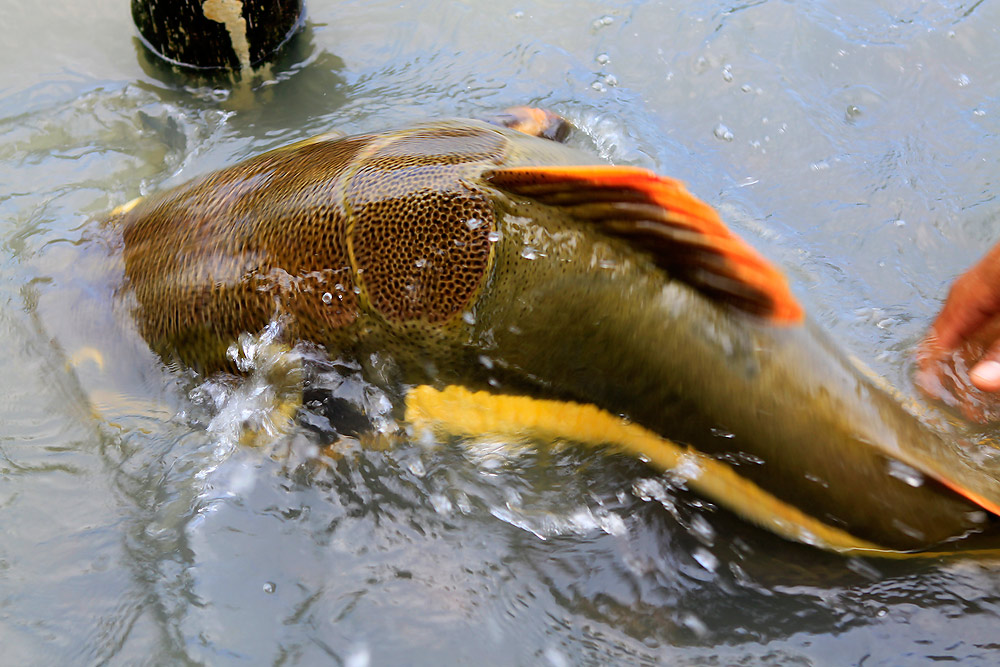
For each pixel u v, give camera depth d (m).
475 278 1.77
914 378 1.89
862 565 1.79
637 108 2.24
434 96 2.26
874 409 1.73
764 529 1.80
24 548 1.82
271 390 1.86
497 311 1.78
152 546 1.82
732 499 1.80
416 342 1.80
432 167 1.79
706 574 1.80
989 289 1.85
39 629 1.77
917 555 1.77
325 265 1.80
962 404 1.85
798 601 1.78
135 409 1.91
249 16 2.27
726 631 1.77
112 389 1.91
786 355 1.72
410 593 1.80
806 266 2.06
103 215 2.02
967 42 2.31
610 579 1.80
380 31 2.36
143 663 1.75
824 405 1.73
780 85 2.26
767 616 1.78
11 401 1.92
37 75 2.29
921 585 1.78
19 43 2.33
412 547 1.83
